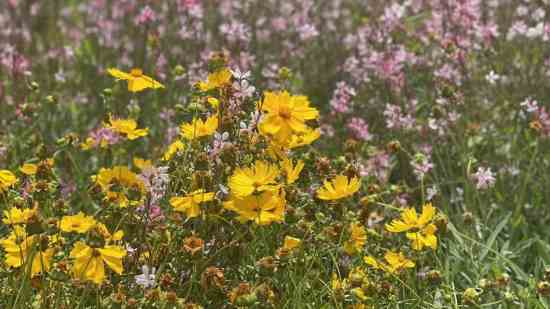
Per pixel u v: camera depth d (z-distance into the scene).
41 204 3.39
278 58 6.28
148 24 6.14
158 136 5.30
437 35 5.74
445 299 3.54
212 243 3.42
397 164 5.32
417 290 3.76
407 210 3.42
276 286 3.39
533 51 5.68
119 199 3.42
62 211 3.39
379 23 5.88
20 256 3.10
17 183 3.79
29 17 7.23
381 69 5.45
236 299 3.02
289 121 3.31
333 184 3.30
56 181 3.73
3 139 4.88
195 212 3.20
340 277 3.38
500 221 4.75
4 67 5.90
